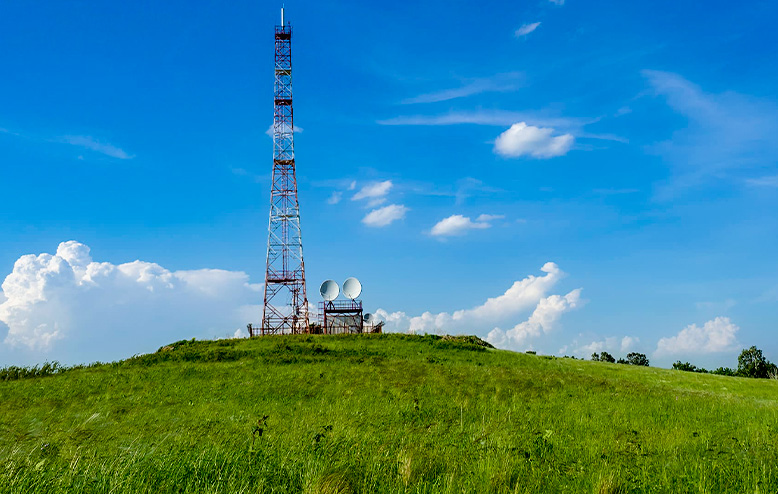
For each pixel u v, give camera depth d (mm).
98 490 8852
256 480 9289
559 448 12062
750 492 8656
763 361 70562
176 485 9156
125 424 16734
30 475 9461
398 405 20453
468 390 25297
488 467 9969
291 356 37344
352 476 9438
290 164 62781
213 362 36594
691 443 12445
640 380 37312
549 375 31859
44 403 22531
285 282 60125
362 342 46625
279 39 65688
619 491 8984
